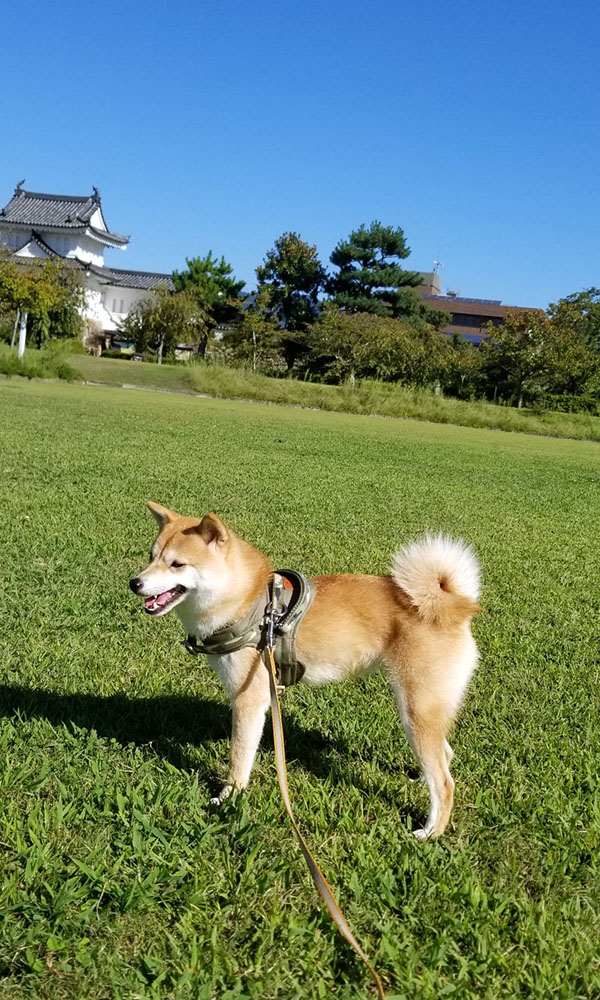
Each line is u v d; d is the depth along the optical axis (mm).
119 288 30078
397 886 1354
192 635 1622
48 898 1295
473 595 1597
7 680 1888
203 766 1663
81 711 1791
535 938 1272
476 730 1843
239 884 1335
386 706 1930
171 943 1230
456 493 5371
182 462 5383
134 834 1396
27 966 1201
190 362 21344
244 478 4941
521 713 1938
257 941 1251
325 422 11797
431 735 1524
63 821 1434
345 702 1940
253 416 11172
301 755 1729
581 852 1453
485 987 1213
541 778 1654
